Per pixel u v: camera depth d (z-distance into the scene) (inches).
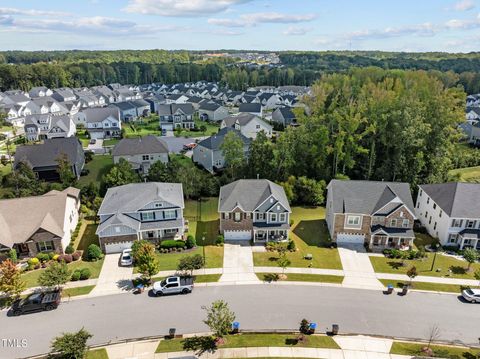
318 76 7795.3
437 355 1140.5
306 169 2532.0
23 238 1648.6
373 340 1207.6
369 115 2549.2
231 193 1894.7
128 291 1459.2
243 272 1587.1
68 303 1382.9
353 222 1815.9
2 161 3061.0
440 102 2342.5
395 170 2388.0
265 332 1226.6
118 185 2258.9
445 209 1792.6
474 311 1363.2
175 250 1754.4
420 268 1631.4
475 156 3117.6
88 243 1830.7
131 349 1163.3
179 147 3585.1
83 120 4473.4
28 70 7303.2
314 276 1565.0
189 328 1256.2
